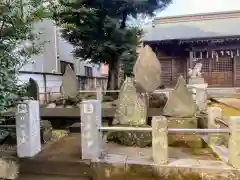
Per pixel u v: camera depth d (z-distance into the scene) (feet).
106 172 9.15
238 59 42.32
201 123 12.71
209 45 42.37
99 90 23.44
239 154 8.14
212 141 11.24
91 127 9.55
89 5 25.70
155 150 8.87
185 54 44.70
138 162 9.03
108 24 26.16
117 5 26.68
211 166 8.43
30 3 11.84
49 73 31.12
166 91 24.30
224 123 9.82
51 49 33.86
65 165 9.48
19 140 10.03
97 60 29.37
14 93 11.30
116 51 27.73
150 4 27.76
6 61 10.96
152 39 44.04
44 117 17.49
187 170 8.41
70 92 23.17
